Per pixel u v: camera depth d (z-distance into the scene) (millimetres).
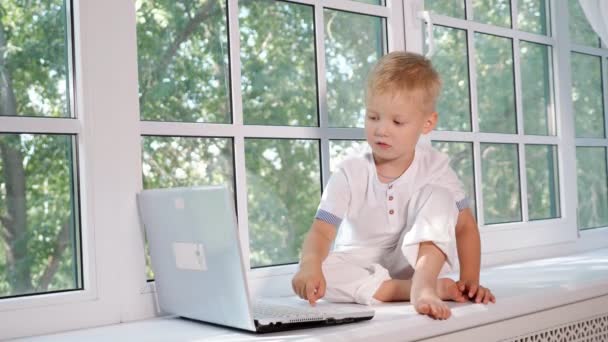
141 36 1398
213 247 1138
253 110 1555
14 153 1247
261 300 1414
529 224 2094
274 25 1605
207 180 1474
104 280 1296
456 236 1518
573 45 2307
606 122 2428
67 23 1318
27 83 1274
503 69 2086
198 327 1227
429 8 1899
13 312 1192
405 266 1446
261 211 1551
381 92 1375
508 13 2111
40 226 1272
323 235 1429
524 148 2125
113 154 1316
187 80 1460
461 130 1953
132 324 1290
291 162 1614
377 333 1145
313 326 1168
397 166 1466
